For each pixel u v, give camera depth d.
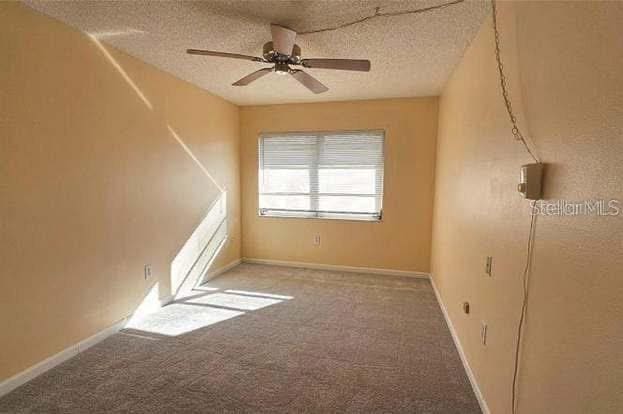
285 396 1.88
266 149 4.55
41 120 2.01
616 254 0.75
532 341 1.20
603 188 0.81
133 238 2.77
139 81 2.77
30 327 1.99
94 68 2.35
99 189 2.42
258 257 4.72
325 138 4.31
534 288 1.19
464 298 2.30
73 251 2.24
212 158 3.93
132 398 1.84
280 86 3.58
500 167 1.61
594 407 0.82
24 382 1.95
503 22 1.58
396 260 4.22
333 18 2.06
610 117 0.78
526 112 1.30
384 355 2.32
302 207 4.52
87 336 2.36
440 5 1.88
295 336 2.59
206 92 3.76
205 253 3.87
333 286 3.79
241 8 1.95
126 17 2.06
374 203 4.27
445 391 1.93
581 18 0.91
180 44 2.47
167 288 3.22
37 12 1.96
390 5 1.89
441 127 3.64
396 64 2.81
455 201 2.70
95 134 2.38
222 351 2.35
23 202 1.93
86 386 1.94
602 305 0.80
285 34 1.96
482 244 1.88
